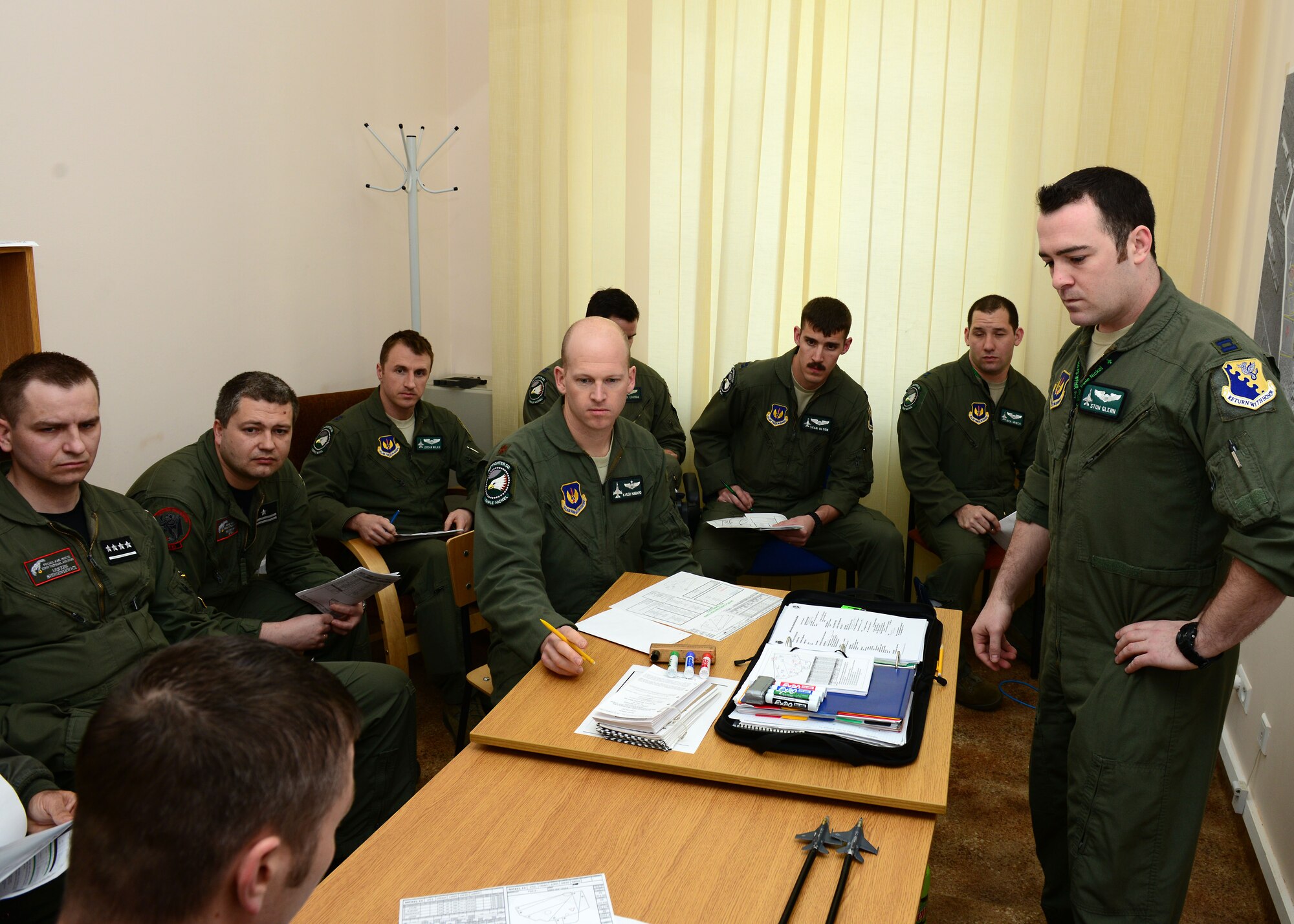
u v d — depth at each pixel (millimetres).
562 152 4090
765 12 3756
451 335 4848
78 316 2893
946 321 3832
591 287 4176
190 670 654
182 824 597
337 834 2236
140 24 3021
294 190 3762
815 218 3895
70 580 1983
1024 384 3656
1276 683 2426
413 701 2375
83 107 2855
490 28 4055
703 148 3918
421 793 1372
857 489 3564
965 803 2707
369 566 2982
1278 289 2566
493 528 2021
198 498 2500
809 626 1833
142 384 3141
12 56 2635
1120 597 1693
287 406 2553
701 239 3979
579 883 1172
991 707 3283
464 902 1133
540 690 1654
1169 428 1572
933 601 3389
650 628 1904
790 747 1436
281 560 2852
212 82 3320
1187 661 1537
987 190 3717
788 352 3670
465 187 4730
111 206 2977
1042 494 1980
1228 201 3350
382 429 3428
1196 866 2434
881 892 1159
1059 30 3535
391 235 4391
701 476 3727
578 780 1414
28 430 1893
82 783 620
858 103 3748
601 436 2209
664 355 4109
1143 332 1611
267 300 3670
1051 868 2031
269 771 619
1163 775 1635
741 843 1260
